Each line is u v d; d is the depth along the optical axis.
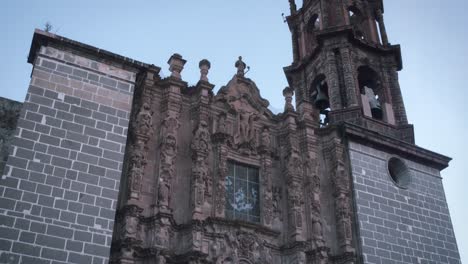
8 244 16.73
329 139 28.97
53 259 17.22
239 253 22.80
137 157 22.06
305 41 38.72
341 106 32.12
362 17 38.72
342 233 25.70
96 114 21.00
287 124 28.00
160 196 21.86
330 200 27.16
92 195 19.08
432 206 29.55
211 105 26.50
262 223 24.69
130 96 22.38
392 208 27.91
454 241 28.84
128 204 20.73
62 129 19.84
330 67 33.72
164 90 25.31
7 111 21.84
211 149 25.14
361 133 29.17
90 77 21.72
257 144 26.89
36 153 18.80
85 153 19.83
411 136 31.78
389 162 30.23
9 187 17.64
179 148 24.45
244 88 28.44
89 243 18.11
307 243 24.34
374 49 35.66
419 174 30.41
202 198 22.83
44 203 17.98
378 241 26.19
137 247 20.11
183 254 21.20
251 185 25.86
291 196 25.50
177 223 22.33
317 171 27.09
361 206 26.89
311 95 36.00
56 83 20.69
